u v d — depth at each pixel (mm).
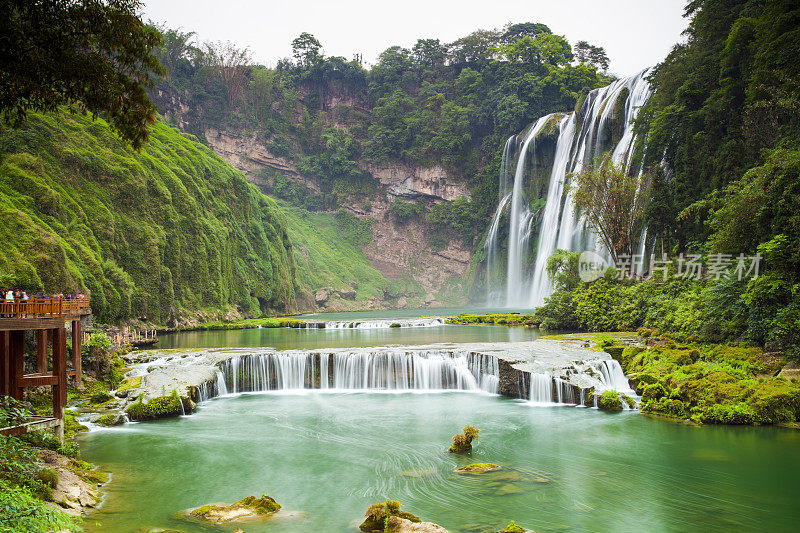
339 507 15148
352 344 39344
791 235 26609
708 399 23562
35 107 15031
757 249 27781
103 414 24219
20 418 17219
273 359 31422
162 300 63344
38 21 13570
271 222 106188
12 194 46188
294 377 31312
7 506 10555
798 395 22109
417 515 14422
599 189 50062
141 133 15805
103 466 18562
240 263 88438
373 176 149500
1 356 18906
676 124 48156
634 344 32750
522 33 145125
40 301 19766
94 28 14172
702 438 20969
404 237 145000
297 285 109812
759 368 24812
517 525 13312
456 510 14750
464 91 145375
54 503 14055
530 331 48906
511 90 132125
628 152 66562
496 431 22469
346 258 135625
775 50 35719
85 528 13531
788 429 21547
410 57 157500
